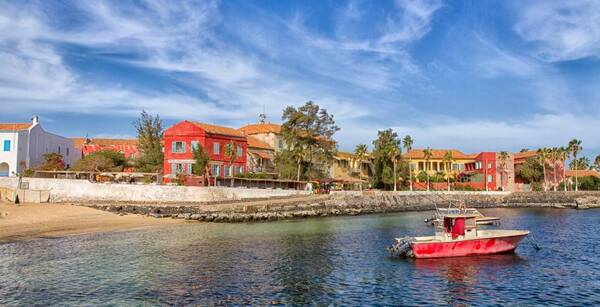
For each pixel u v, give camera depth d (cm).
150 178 8000
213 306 2225
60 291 2458
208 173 7731
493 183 12794
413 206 9519
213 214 6353
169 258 3356
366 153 11781
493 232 3725
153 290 2491
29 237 4284
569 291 2538
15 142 7600
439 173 13250
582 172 14725
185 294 2422
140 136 9700
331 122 9819
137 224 5497
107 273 2866
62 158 8794
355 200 8531
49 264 3109
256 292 2470
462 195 11181
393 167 11494
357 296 2419
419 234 4841
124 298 2342
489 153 12950
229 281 2697
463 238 3447
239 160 8744
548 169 13350
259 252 3638
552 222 6544
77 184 6962
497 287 2617
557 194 11488
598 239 4519
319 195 8438
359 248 3856
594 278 2830
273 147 10400
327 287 2584
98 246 3850
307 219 6819
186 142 8038
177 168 8019
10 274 2819
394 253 3472
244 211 6706
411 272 2959
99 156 8588
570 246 4022
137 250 3675
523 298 2409
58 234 4509
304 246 3953
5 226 4803
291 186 9031
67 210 6012
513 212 8888
